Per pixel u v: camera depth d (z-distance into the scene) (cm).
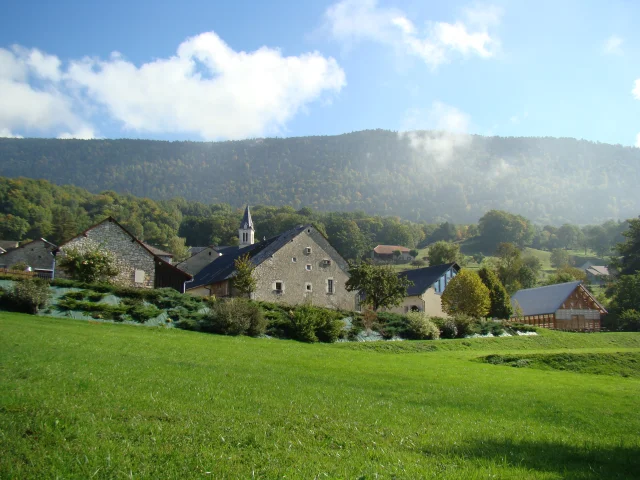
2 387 1141
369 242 16075
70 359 1623
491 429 1262
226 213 17888
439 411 1465
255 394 1394
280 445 943
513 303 7756
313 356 2678
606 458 1070
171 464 786
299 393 1497
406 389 1847
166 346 2336
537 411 1617
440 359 3231
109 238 4756
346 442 1003
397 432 1122
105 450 819
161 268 5044
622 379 2852
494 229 16675
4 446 798
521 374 2736
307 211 18350
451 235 18462
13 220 10238
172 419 1043
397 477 802
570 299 7025
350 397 1527
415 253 14988
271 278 5503
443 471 862
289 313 3859
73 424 934
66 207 12812
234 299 3684
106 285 3531
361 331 4109
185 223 15100
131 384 1339
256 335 3531
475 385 2125
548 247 17800
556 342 4891
